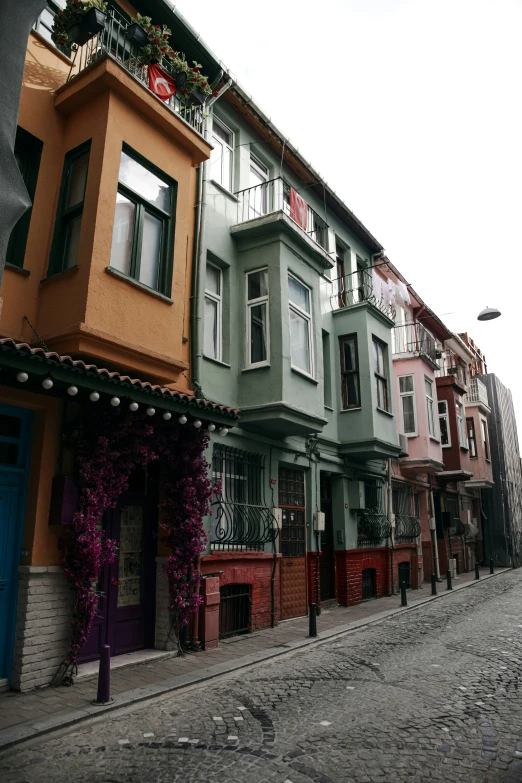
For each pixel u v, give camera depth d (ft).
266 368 35.35
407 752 15.85
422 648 29.81
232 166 40.96
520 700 20.42
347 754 15.79
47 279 24.75
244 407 35.12
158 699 21.02
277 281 36.19
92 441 24.39
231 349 36.14
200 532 28.86
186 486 28.43
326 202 52.65
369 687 22.44
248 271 37.58
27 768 15.16
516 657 27.30
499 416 109.19
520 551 106.63
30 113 25.81
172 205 29.60
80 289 23.56
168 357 26.63
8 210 16.92
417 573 61.46
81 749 16.38
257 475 36.70
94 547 22.97
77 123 26.91
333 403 48.96
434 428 67.05
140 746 16.56
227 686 22.81
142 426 26.04
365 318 50.03
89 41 29.35
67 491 23.18
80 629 22.79
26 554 22.52
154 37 29.19
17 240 24.98
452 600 51.08
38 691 21.38
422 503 70.08
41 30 27.68
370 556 52.13
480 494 103.30
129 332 25.07
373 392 48.85
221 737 17.17
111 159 25.46
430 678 23.70
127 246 26.73
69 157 26.91
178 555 28.09
